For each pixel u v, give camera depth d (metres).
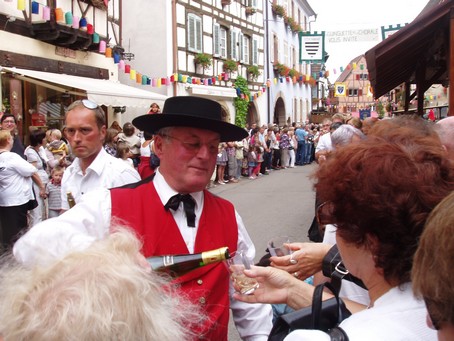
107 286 0.89
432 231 0.86
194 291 1.82
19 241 1.66
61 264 0.95
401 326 1.10
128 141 9.42
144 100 12.97
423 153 1.29
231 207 2.16
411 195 1.21
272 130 18.81
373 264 1.29
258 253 6.54
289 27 31.28
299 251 1.88
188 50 18.56
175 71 17.83
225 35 21.80
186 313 1.15
